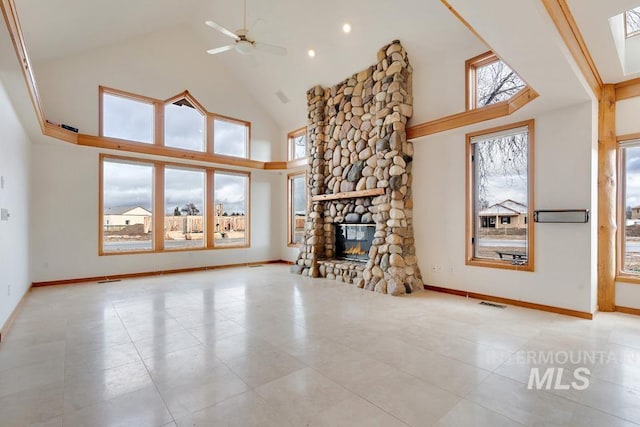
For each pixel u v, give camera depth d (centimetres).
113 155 634
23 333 327
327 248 673
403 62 520
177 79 701
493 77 461
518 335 321
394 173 512
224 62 761
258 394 214
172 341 305
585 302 376
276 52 468
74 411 195
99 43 590
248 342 303
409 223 535
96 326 348
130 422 184
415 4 450
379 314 392
